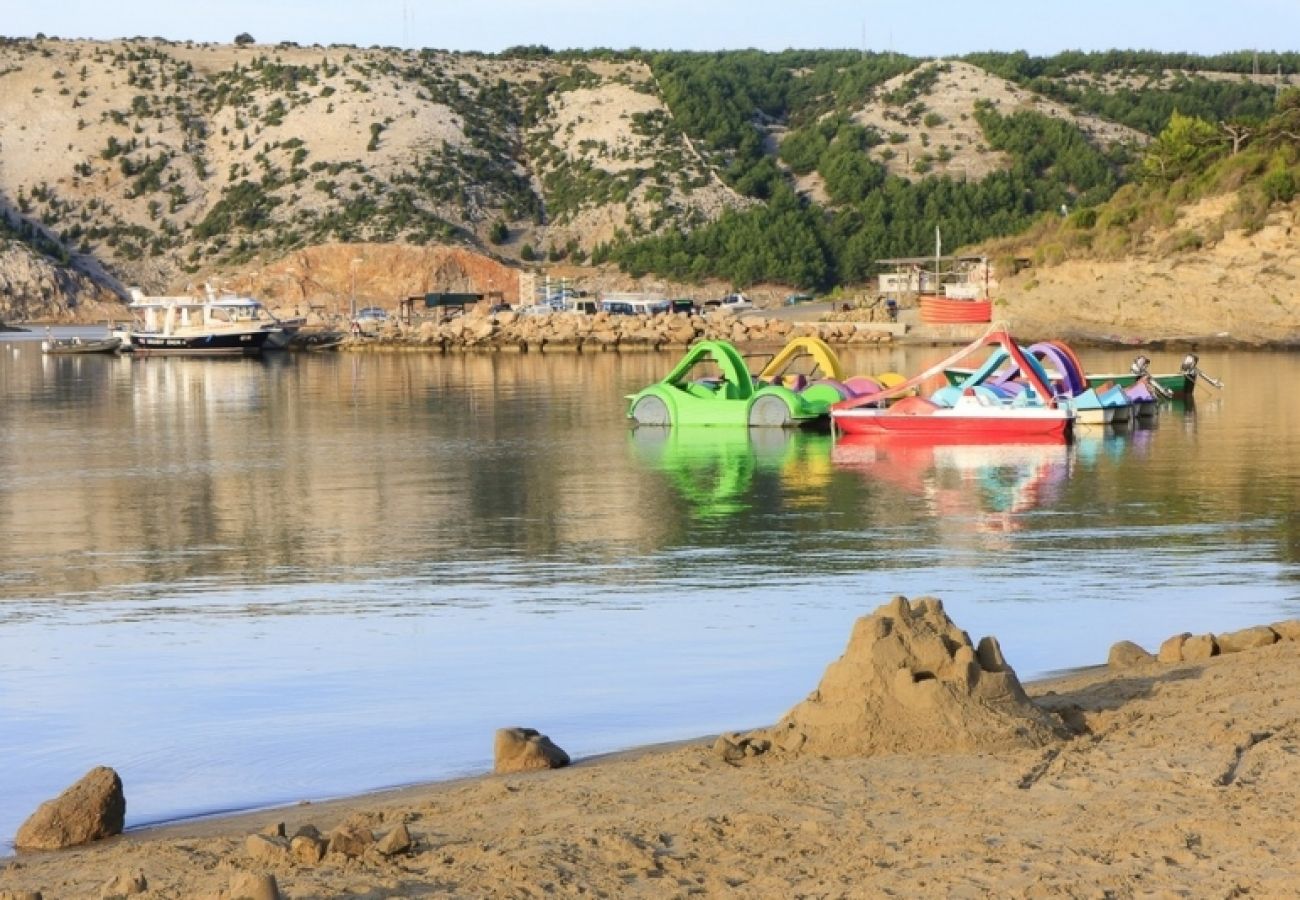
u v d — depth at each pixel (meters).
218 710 18.31
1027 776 12.50
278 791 15.09
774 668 19.70
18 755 16.72
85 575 27.62
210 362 112.81
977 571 26.28
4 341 159.62
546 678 19.45
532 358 107.06
